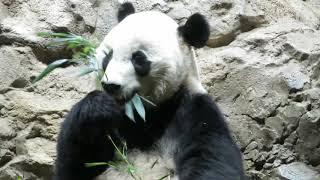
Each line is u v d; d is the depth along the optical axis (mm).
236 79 8094
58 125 7500
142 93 5918
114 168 5918
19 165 7203
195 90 6098
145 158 5922
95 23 8555
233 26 8656
